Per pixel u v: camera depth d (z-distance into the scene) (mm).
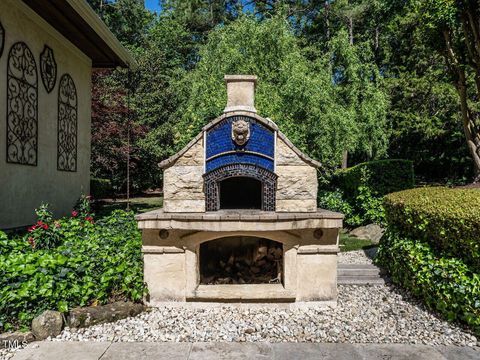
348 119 10414
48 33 6992
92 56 9023
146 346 3207
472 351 3158
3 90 5613
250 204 4637
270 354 3078
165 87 19938
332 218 3961
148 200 16891
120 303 3869
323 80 10992
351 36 19359
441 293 3807
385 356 3057
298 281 4098
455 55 7824
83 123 8766
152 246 4078
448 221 3771
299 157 4133
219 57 10461
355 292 4695
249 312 3998
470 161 15875
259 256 4668
